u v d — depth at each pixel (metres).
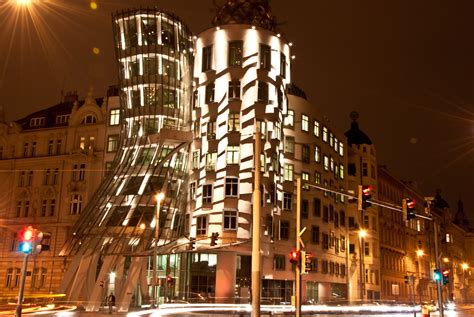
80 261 47.78
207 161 51.22
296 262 21.12
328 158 67.06
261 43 53.28
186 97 57.59
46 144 64.75
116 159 56.94
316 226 60.56
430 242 107.00
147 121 57.06
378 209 79.88
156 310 38.53
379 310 51.09
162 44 57.81
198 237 49.09
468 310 71.44
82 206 60.66
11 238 62.31
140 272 46.72
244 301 48.12
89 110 63.97
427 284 99.88
